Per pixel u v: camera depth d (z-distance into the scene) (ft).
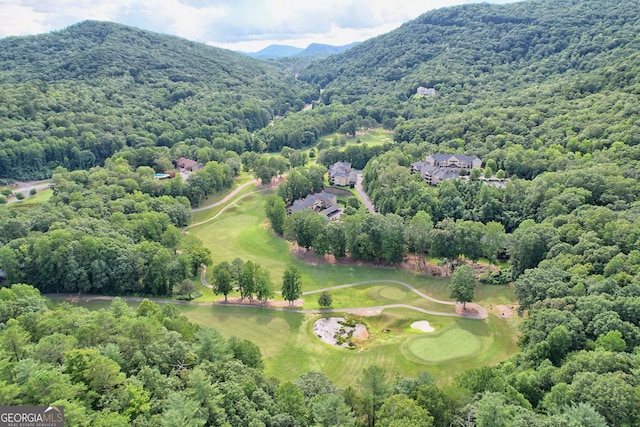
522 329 284.20
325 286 414.00
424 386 194.80
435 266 437.58
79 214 464.24
